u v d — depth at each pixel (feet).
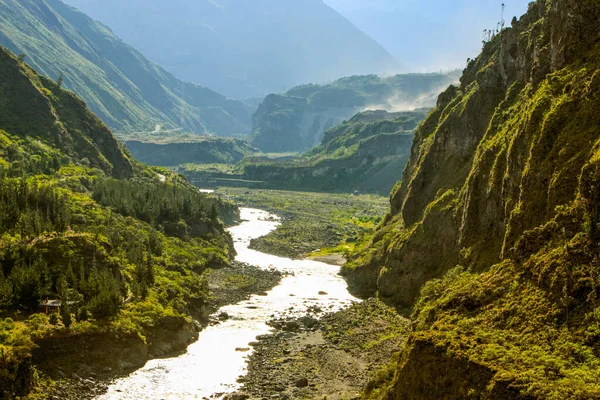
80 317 255.50
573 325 155.94
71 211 370.94
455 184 358.84
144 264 338.95
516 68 344.28
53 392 217.15
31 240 290.56
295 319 331.77
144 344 264.93
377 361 253.65
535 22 334.03
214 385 234.58
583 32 246.47
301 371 248.52
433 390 165.37
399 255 367.25
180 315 299.38
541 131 219.41
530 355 153.69
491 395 144.36
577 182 187.73
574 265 166.30
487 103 367.25
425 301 278.05
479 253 258.98
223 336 302.45
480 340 167.73
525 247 193.77
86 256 294.66
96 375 236.84
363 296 398.21
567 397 131.75
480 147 320.91
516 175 240.73
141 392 226.58
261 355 272.31
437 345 172.45
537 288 176.35
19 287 253.24
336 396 218.18
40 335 233.35
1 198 321.73
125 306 283.38
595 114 200.85
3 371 204.03
